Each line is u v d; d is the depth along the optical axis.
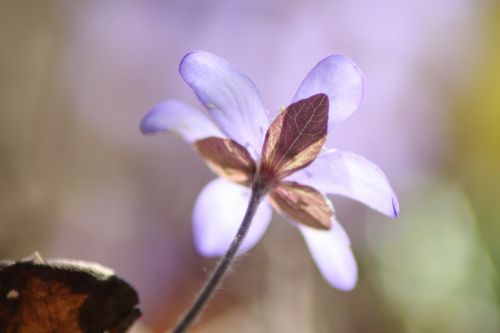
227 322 0.25
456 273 0.33
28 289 0.15
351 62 0.15
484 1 0.38
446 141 0.38
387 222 0.34
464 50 0.38
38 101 0.34
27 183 0.31
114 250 0.31
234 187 0.17
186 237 0.32
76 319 0.15
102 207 0.33
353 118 0.35
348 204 0.34
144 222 0.33
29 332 0.15
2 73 0.33
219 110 0.15
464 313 0.31
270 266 0.28
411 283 0.32
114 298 0.15
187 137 0.16
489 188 0.38
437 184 0.37
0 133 0.32
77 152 0.34
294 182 0.15
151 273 0.30
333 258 0.16
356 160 0.15
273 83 0.35
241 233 0.15
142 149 0.35
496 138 0.40
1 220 0.30
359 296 0.31
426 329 0.31
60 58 0.35
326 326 0.28
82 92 0.35
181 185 0.35
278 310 0.27
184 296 0.28
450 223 0.35
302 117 0.15
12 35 0.34
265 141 0.15
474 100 0.40
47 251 0.30
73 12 0.35
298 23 0.35
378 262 0.33
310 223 0.16
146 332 0.24
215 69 0.15
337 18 0.35
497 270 0.32
